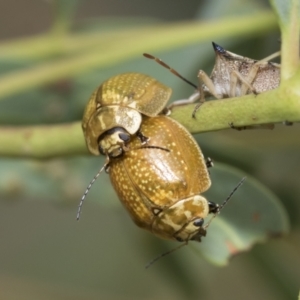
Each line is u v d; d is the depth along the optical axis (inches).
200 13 5.8
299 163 5.4
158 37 5.3
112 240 6.4
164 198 4.1
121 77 4.3
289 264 5.4
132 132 4.2
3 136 4.7
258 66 4.2
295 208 5.3
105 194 5.4
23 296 6.0
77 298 6.0
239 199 4.5
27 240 6.6
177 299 6.0
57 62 5.2
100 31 5.7
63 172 5.4
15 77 5.2
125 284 6.1
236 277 6.2
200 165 4.2
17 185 5.4
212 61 5.4
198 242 4.4
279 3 4.1
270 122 4.0
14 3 6.7
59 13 5.5
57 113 5.6
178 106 4.3
